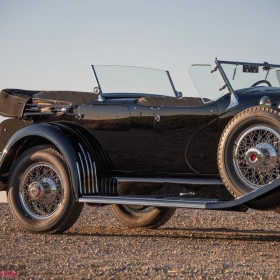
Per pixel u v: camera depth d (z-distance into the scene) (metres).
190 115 13.38
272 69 14.29
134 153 14.05
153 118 13.74
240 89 13.46
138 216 16.09
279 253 11.88
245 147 12.57
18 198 14.72
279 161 12.23
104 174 14.43
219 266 10.27
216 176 13.34
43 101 15.04
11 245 12.73
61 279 9.38
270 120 12.22
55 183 14.44
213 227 16.47
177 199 13.14
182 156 13.55
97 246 12.66
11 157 15.02
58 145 14.18
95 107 14.41
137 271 9.91
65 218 14.22
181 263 10.62
